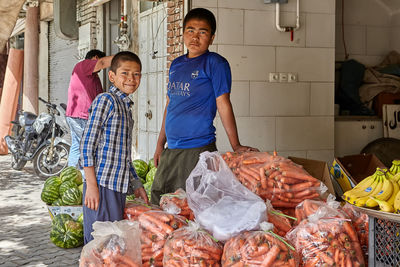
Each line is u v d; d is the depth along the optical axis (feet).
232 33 20.71
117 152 10.90
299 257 8.65
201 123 12.75
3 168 34.83
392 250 8.05
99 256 9.23
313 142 22.22
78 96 22.22
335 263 8.47
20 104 53.88
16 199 24.56
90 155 10.58
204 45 12.67
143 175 20.39
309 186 10.13
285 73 21.54
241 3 20.70
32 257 15.48
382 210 8.06
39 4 42.88
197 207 9.66
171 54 23.66
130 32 29.22
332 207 9.25
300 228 8.86
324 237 8.61
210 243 8.78
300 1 21.54
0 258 15.35
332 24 22.06
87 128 10.68
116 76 11.12
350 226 8.83
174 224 9.69
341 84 25.49
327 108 22.29
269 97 21.42
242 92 21.06
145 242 9.63
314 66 21.94
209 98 12.71
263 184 10.04
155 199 13.42
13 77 42.22
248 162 10.57
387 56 27.30
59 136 31.53
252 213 8.82
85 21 34.83
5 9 27.43
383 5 27.53
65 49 40.70
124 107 11.09
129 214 10.94
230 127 12.60
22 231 18.60
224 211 9.06
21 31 54.54
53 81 43.98
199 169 10.02
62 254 15.80
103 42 32.50
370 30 27.45
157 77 25.96
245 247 8.28
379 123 24.23
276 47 21.31
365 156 13.38
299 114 21.90
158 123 26.07
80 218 16.83
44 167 31.48
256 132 21.38
